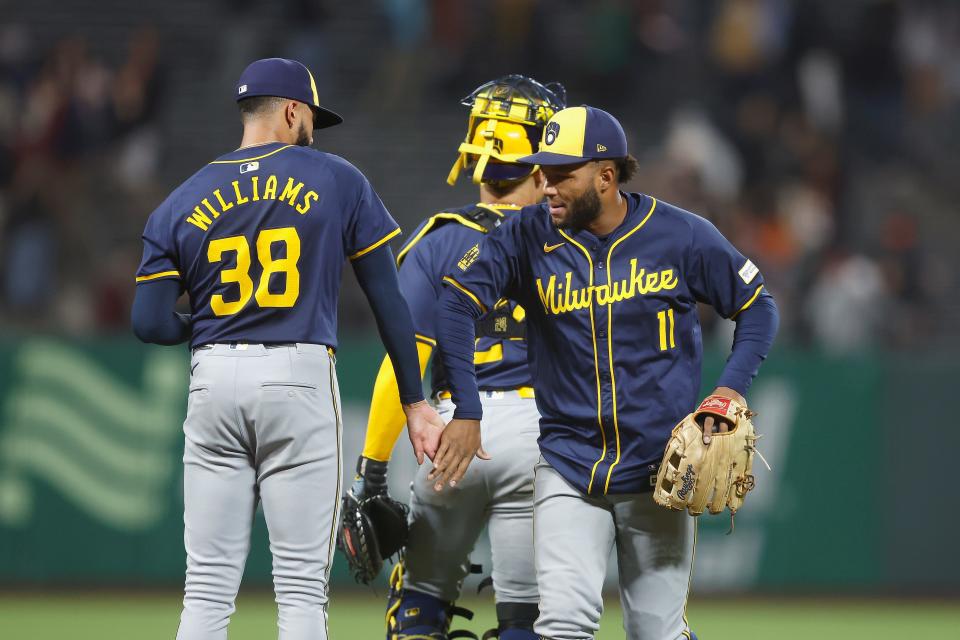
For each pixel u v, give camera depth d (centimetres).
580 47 6041
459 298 1572
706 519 3678
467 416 1559
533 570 1720
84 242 4962
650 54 5797
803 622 3281
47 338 3659
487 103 1764
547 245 1547
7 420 3638
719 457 1470
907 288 4750
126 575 3638
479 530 1753
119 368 3653
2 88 5284
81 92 5206
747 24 5672
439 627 1766
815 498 3703
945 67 6112
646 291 1511
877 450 3716
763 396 3716
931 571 3703
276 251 1521
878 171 5753
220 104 5741
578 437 1541
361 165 5606
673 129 5409
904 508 3712
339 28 6081
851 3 6309
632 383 1516
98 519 3638
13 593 3600
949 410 3722
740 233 4806
